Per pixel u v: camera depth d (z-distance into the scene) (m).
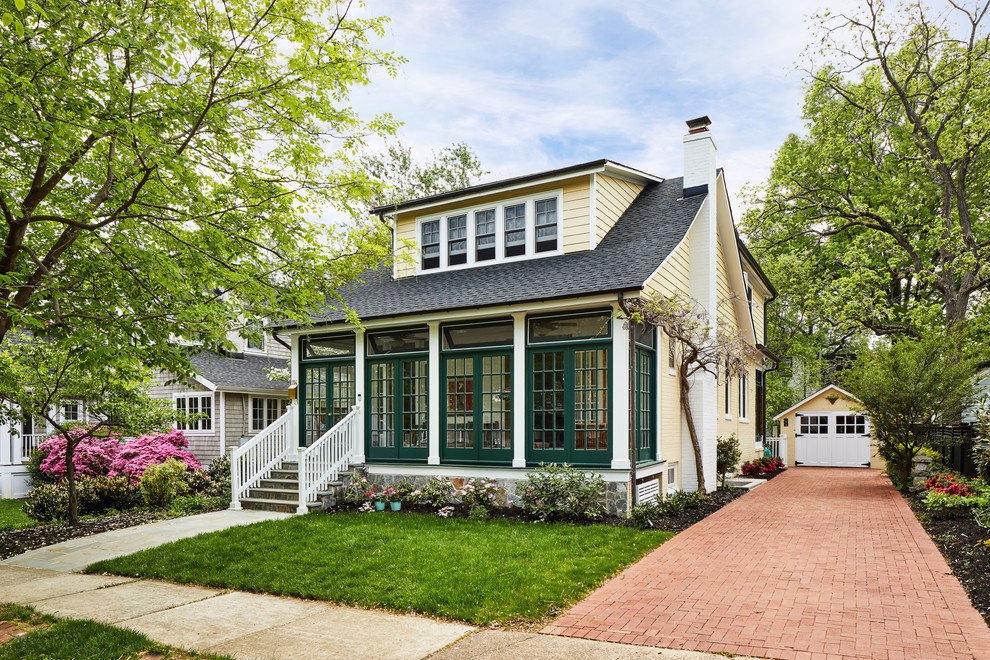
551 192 13.52
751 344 18.66
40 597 6.74
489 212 14.33
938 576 6.70
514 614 5.73
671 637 5.11
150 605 6.36
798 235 25.66
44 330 7.19
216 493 15.61
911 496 13.01
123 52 6.72
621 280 10.70
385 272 16.27
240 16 7.57
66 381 11.23
